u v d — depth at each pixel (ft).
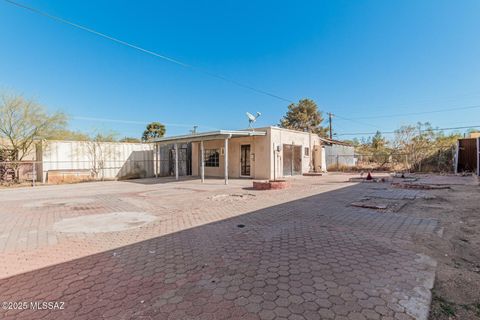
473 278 8.71
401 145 65.21
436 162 59.98
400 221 16.44
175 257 11.08
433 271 9.20
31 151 51.47
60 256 11.51
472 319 6.52
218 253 11.41
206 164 59.52
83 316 6.89
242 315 6.74
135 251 11.96
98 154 55.21
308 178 48.93
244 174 52.49
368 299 7.38
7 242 13.55
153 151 63.31
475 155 54.19
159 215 19.70
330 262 10.11
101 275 9.49
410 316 6.56
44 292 8.32
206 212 20.34
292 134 54.85
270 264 10.04
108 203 25.46
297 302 7.31
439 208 20.34
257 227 15.61
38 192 35.17
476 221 16.17
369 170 67.82
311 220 17.07
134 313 6.97
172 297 7.77
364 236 13.41
